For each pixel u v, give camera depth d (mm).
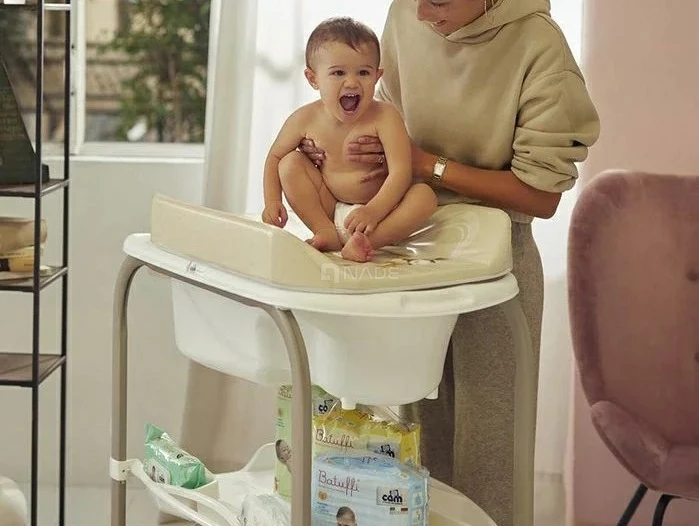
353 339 1572
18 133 2318
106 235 2818
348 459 1750
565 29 2656
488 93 1857
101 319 2855
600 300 2281
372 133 1739
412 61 1944
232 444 2785
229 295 1620
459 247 1743
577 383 2590
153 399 2885
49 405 2865
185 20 3115
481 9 1805
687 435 2334
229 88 2627
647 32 2523
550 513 2805
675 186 2355
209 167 2660
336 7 2646
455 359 1969
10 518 2311
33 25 2293
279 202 1782
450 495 1868
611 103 2557
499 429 1943
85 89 3041
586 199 2309
